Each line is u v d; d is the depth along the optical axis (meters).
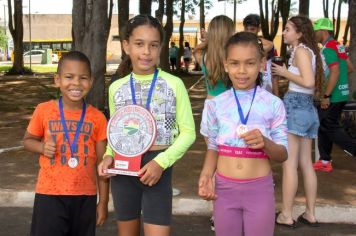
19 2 28.77
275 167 7.14
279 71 4.87
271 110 3.18
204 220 5.46
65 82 3.31
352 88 10.20
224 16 4.51
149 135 3.23
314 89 4.89
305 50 4.73
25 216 5.57
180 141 3.29
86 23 9.88
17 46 29.12
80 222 3.38
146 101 3.31
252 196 3.16
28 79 25.50
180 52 29.95
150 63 3.31
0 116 12.62
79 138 3.33
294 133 4.89
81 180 3.32
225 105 3.24
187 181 6.46
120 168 3.25
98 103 9.97
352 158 7.79
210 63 4.50
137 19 3.32
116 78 3.60
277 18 31.45
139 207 3.41
